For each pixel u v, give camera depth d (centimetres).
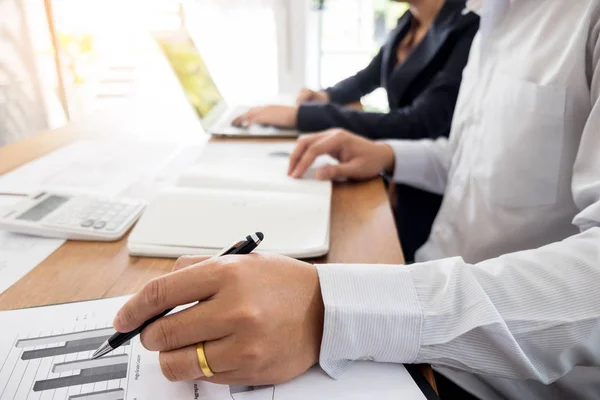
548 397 52
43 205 50
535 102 57
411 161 73
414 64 102
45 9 123
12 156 69
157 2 144
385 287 33
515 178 59
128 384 29
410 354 32
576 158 50
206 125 83
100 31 137
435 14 111
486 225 64
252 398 28
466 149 71
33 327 33
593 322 32
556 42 57
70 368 30
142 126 89
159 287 28
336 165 62
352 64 191
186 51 92
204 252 42
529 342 32
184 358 28
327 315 30
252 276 30
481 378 58
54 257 43
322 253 43
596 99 49
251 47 159
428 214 91
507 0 67
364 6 183
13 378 29
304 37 169
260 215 47
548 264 35
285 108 87
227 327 27
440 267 35
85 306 36
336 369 31
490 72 69
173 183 60
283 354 29
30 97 123
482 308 31
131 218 49
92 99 134
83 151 72
